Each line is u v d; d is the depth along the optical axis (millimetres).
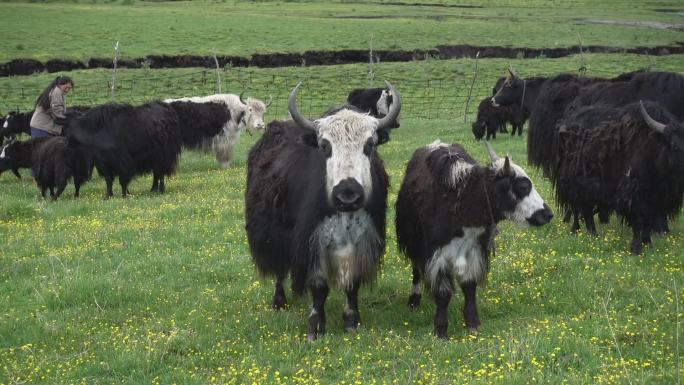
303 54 48438
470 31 57125
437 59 48281
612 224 11539
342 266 7418
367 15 69750
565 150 11156
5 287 9602
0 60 41594
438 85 38750
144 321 8219
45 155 16266
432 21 63281
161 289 9266
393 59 49531
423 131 25891
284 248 7887
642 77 12180
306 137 7410
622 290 8320
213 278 9773
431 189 7410
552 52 51562
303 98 35812
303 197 7504
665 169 9430
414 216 7680
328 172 7145
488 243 7531
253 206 8328
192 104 20516
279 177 7879
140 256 10828
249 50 48188
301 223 7422
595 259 9422
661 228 10594
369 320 8047
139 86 37250
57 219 13477
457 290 8758
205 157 23031
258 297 8930
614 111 10719
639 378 6004
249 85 38469
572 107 12844
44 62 42344
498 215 7270
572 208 11133
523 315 7918
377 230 7559
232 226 12242
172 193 16172
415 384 6203
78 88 36000
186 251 10914
